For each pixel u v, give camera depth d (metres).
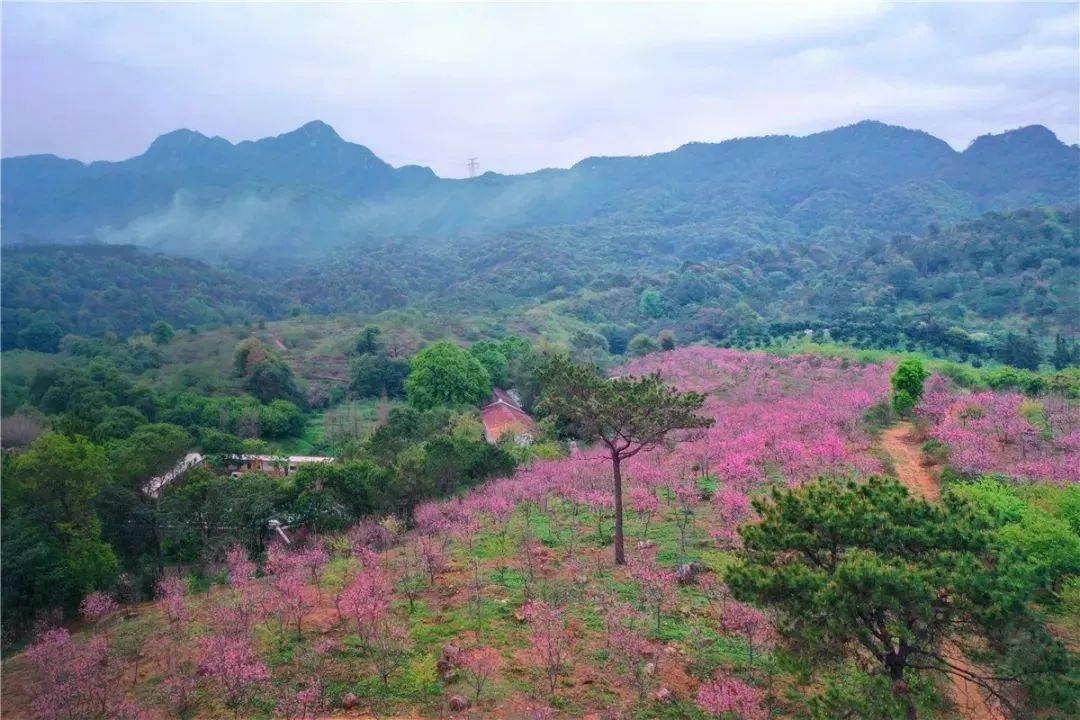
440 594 23.84
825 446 36.88
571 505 34.31
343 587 24.94
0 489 28.27
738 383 65.75
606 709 17.08
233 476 43.81
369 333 105.31
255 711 17.50
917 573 13.36
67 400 65.75
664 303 143.50
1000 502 27.45
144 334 126.44
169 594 25.14
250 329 122.62
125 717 17.50
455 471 38.81
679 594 22.97
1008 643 13.55
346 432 69.19
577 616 21.75
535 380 73.31
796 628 14.93
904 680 14.05
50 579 26.27
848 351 81.69
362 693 17.95
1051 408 43.91
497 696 17.59
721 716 16.06
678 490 33.91
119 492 33.31
